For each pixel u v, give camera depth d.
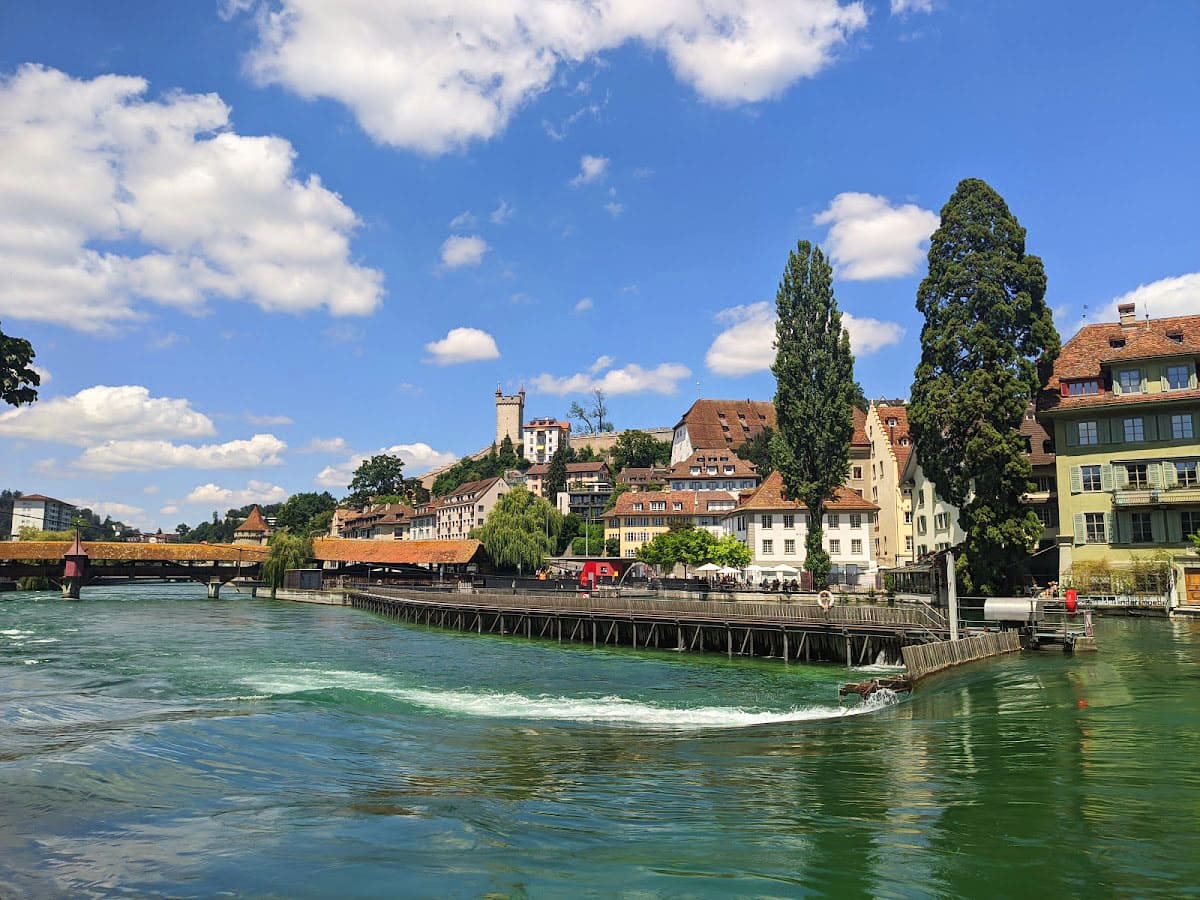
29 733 17.94
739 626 39.03
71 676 30.05
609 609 47.47
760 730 18.81
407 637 51.25
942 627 31.61
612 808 11.49
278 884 8.73
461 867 9.10
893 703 21.44
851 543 68.62
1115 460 45.72
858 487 80.38
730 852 9.34
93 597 93.44
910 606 36.75
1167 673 22.16
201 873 9.13
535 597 52.75
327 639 48.62
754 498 72.12
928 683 23.52
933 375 44.97
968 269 44.78
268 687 27.42
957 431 43.19
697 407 137.50
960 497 43.75
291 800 12.29
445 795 12.51
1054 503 51.16
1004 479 41.38
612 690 27.95
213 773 14.25
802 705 24.19
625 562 78.25
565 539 125.81
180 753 15.88
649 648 43.75
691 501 110.25
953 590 28.25
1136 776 12.18
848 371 50.72
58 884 8.88
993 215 44.88
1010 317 43.47
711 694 26.86
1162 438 44.78
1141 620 39.50
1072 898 7.62
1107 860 8.66
